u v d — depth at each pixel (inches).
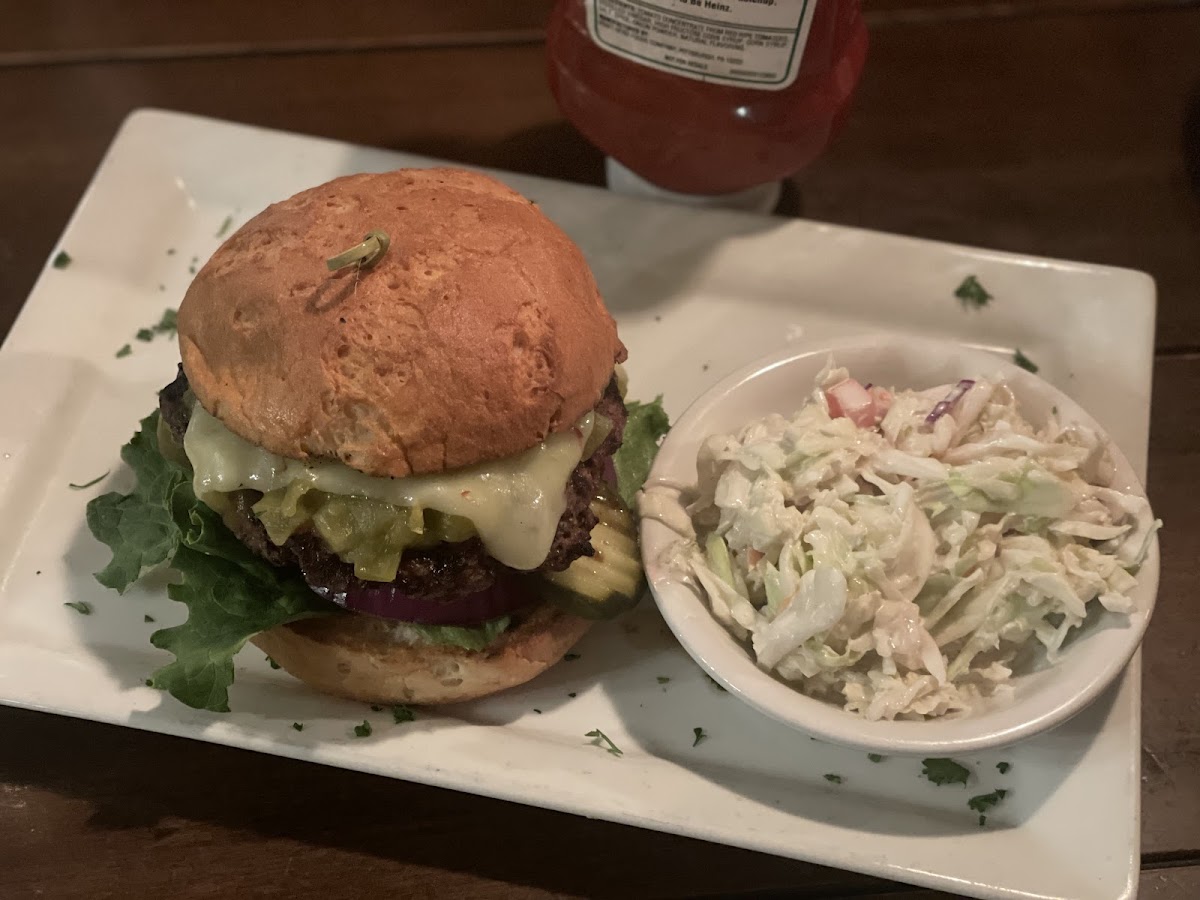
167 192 16.4
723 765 12.1
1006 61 19.2
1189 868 11.9
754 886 11.7
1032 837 11.5
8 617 12.7
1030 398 13.1
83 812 11.9
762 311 15.7
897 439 12.6
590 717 12.4
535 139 17.9
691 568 12.1
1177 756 12.5
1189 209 17.4
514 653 11.9
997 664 11.8
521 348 10.9
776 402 13.7
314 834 11.8
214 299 11.1
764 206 17.0
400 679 11.7
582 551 11.6
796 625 11.3
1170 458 14.7
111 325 15.2
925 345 13.6
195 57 18.7
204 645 11.3
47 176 17.2
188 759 12.2
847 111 15.5
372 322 10.6
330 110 18.1
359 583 11.1
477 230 11.3
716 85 14.6
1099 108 18.6
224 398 10.8
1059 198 17.5
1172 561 13.8
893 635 11.4
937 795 11.9
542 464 11.1
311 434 10.5
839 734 10.8
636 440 13.9
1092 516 11.9
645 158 15.7
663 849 11.9
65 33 19.0
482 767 11.5
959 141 18.2
